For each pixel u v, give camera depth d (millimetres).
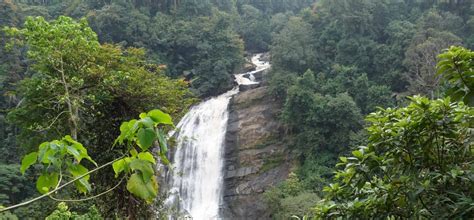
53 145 1906
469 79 3254
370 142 3742
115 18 36062
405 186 3500
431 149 3543
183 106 12625
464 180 3385
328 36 33906
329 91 27859
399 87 28594
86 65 10547
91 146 10781
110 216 10195
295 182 22406
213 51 37375
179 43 37312
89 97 9977
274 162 26312
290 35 32875
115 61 11391
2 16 33875
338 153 24781
